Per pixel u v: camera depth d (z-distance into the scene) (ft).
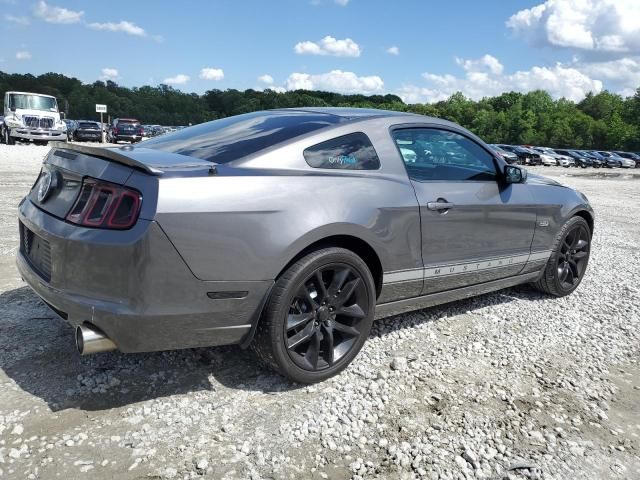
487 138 313.32
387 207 10.26
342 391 9.58
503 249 13.17
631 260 21.75
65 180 9.19
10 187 31.45
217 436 8.03
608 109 379.14
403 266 10.80
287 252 8.86
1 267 15.49
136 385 9.34
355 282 9.90
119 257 7.88
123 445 7.70
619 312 14.90
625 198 53.16
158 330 8.16
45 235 8.77
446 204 11.37
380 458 7.79
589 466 7.93
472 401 9.52
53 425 8.06
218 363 10.30
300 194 9.13
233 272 8.46
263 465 7.46
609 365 11.47
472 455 7.92
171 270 8.01
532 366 11.11
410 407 9.18
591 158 159.74
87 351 8.06
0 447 7.48
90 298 8.17
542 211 14.19
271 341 8.97
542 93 372.99
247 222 8.50
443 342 12.00
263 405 8.96
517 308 14.69
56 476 6.98
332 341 9.78
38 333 11.14
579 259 16.08
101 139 109.60
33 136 76.23
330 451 7.88
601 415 9.33
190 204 8.05
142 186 7.98
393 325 12.81
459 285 12.43
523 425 8.86
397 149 11.08
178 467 7.31
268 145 9.62
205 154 9.56
